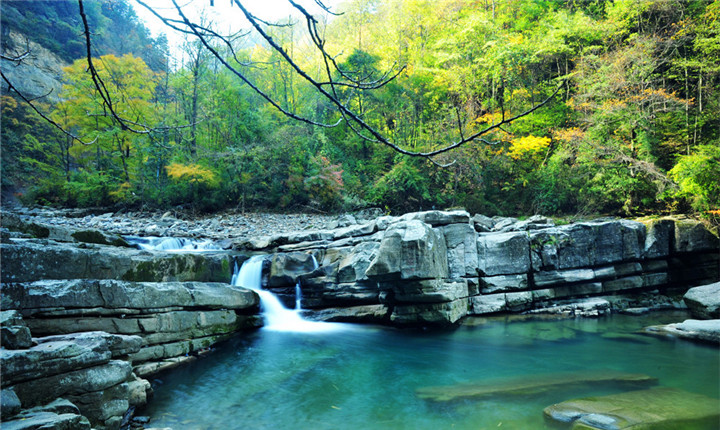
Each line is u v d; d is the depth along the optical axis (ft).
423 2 89.04
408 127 86.28
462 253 39.09
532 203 71.41
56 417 12.71
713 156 53.21
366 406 19.42
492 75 80.02
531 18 92.17
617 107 59.41
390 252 32.83
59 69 128.16
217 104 87.56
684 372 23.56
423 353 28.14
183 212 79.92
